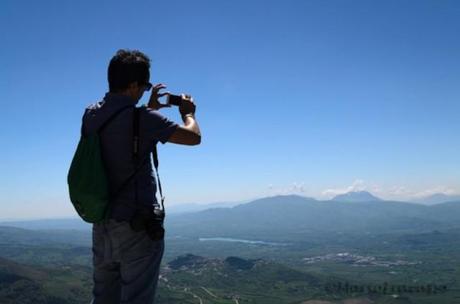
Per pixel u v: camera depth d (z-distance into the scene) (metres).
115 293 2.64
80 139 2.51
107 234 2.50
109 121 2.49
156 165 2.60
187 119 2.74
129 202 2.46
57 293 90.62
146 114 2.54
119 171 2.47
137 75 2.59
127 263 2.47
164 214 2.55
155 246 2.51
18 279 96.19
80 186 2.39
